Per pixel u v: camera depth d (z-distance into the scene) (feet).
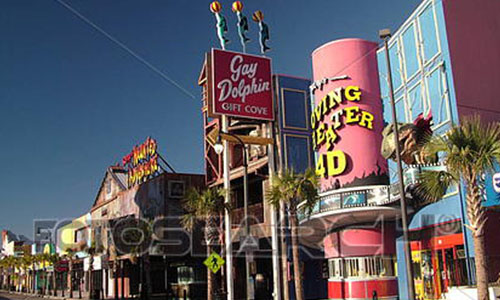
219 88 129.70
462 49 89.20
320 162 116.37
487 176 68.74
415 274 98.02
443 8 90.17
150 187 176.24
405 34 102.73
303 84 138.31
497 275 77.15
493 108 88.22
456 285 84.33
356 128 111.45
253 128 140.46
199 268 165.58
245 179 94.12
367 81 113.19
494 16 93.61
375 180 108.17
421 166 87.25
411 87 100.12
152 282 202.28
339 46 116.88
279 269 123.65
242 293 148.25
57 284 316.19
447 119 87.51
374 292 103.40
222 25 137.39
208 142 154.20
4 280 466.29
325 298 127.24
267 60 137.39
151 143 181.98
